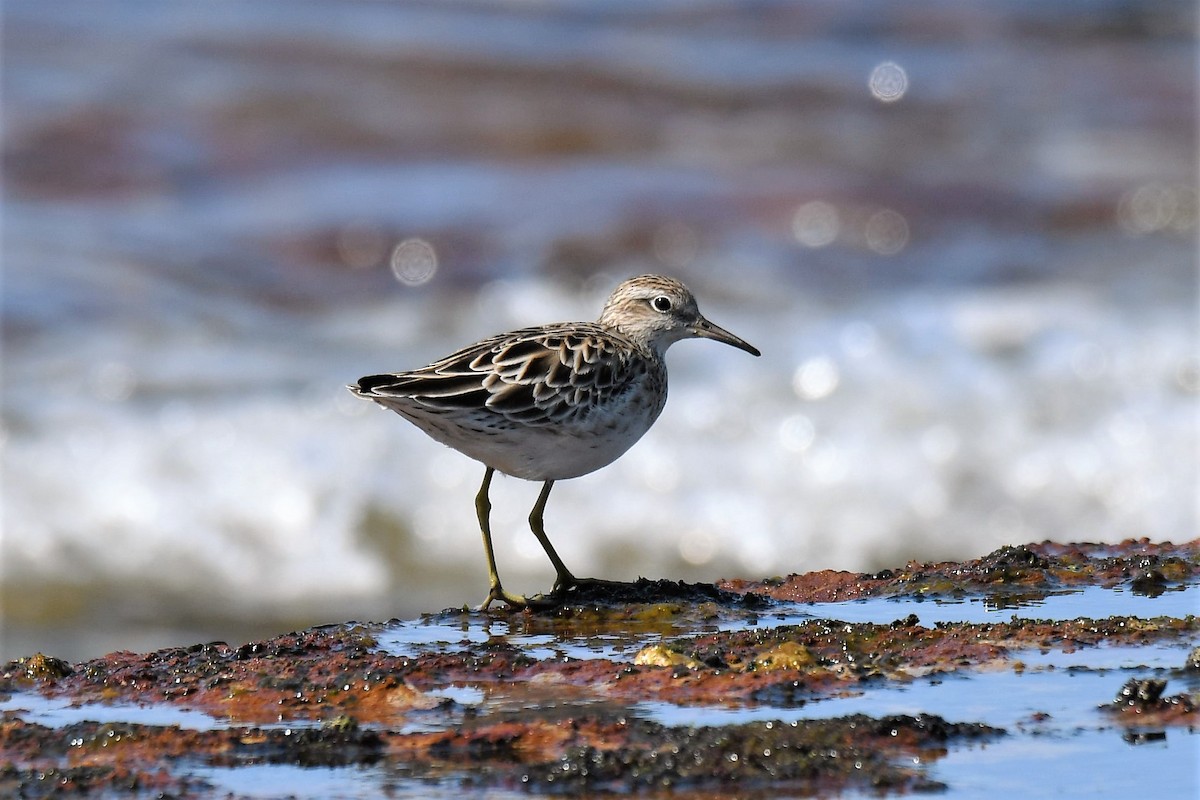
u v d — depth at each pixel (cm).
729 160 2681
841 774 607
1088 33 3288
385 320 2111
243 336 2014
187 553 1631
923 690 704
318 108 2738
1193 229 2467
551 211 2442
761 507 1691
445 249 2316
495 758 627
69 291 2064
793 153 2720
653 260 2311
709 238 2375
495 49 3020
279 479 1677
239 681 730
